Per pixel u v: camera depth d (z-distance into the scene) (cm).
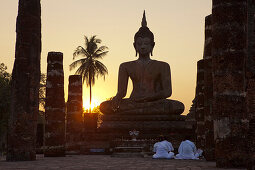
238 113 1264
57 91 2423
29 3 1809
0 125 4528
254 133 972
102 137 3036
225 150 1263
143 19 3509
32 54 1792
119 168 1305
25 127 1747
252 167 969
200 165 1441
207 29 1834
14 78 1777
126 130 3050
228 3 1295
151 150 2456
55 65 2447
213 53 1321
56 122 2394
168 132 3028
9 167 1350
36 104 1800
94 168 1305
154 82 3347
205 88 1798
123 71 3372
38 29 1833
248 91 1000
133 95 3291
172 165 1456
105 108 3186
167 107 3114
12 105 1762
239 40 1280
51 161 1731
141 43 3394
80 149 3069
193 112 3866
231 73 1275
